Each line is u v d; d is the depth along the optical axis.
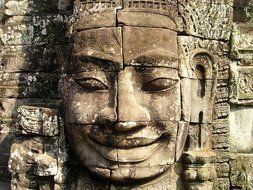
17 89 5.84
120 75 4.69
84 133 4.84
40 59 5.82
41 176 5.02
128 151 4.75
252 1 5.82
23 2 5.90
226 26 5.52
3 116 5.86
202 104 5.21
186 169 5.09
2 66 5.88
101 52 4.70
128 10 4.75
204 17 5.40
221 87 5.58
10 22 5.90
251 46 5.65
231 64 5.65
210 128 5.31
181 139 4.98
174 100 4.86
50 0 5.89
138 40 4.70
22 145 5.09
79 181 5.11
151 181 4.98
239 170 5.58
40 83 5.81
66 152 5.02
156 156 4.87
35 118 5.02
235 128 5.71
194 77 5.18
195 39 5.30
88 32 4.77
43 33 5.84
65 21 5.83
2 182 5.87
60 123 5.04
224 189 5.53
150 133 4.76
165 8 4.87
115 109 4.64
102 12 4.77
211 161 5.16
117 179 4.80
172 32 4.90
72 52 4.90
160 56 4.70
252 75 5.67
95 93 4.78
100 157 4.84
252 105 5.71
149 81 4.72
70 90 4.93
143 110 4.67
